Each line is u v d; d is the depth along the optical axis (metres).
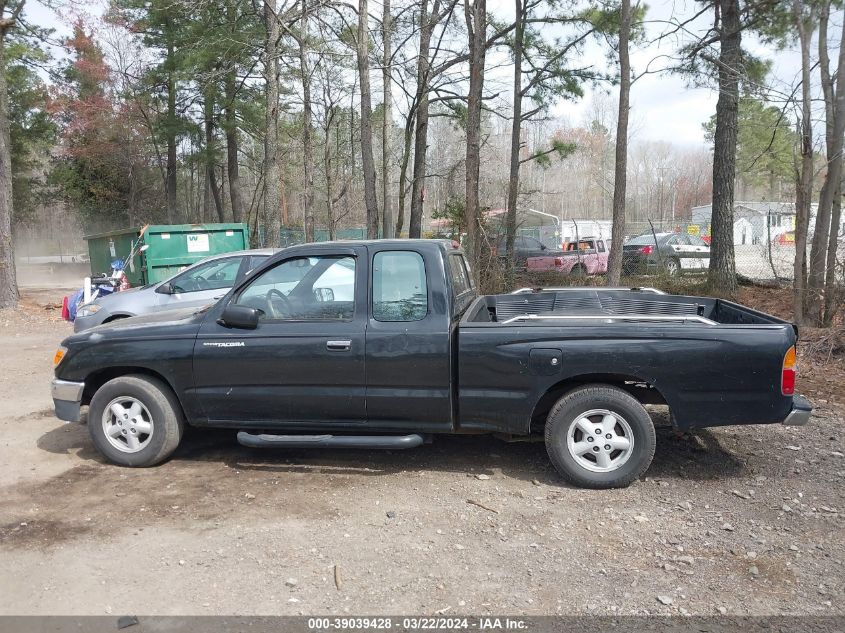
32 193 36.91
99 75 30.61
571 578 3.60
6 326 13.98
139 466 5.27
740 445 5.75
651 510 4.45
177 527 4.21
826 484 4.87
